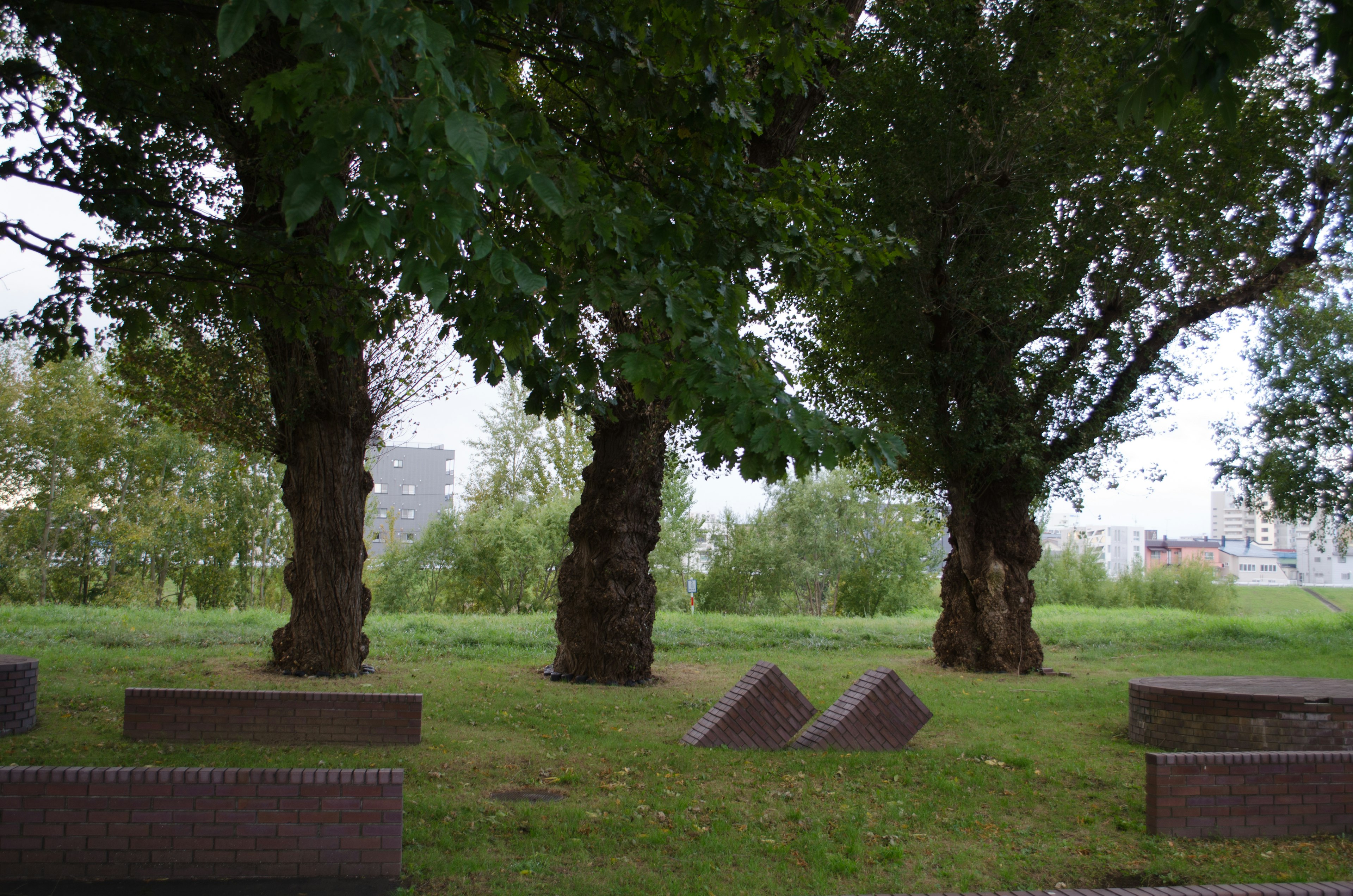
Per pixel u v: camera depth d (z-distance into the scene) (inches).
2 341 365.7
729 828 253.6
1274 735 361.1
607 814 262.5
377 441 640.4
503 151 161.2
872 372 709.3
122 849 190.2
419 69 147.8
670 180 342.6
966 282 663.1
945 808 283.3
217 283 364.5
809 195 407.2
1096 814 278.8
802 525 2079.2
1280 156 629.3
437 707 447.2
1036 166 626.2
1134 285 683.4
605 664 579.8
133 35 342.3
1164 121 198.7
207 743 334.3
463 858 216.5
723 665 695.7
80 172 347.9
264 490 1673.2
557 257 284.5
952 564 729.0
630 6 283.1
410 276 164.2
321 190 152.9
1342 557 1175.0
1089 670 708.7
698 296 222.2
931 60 639.8
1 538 1558.8
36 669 362.0
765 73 367.2
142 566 1742.1
